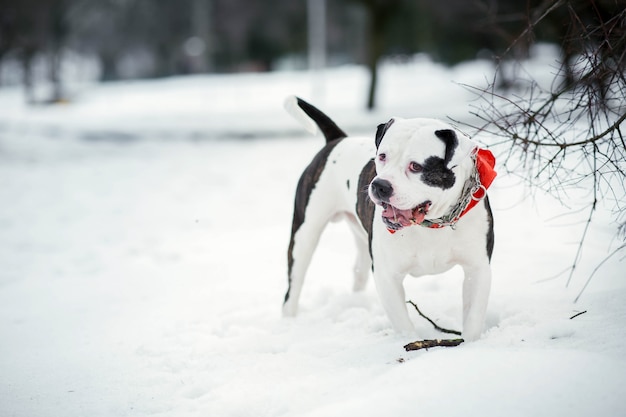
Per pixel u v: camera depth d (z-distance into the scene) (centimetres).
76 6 4588
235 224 876
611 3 461
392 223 354
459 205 368
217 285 605
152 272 668
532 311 420
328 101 3055
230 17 4788
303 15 4559
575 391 276
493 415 268
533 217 711
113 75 6469
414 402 281
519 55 536
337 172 469
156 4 5309
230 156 1584
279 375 368
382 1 2505
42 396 378
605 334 347
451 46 3130
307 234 486
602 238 595
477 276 385
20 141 2206
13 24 3522
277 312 510
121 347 452
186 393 365
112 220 955
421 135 347
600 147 587
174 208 1015
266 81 4109
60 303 582
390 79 3659
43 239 853
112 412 351
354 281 528
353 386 328
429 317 453
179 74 6041
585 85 398
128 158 1669
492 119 417
